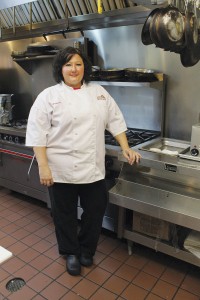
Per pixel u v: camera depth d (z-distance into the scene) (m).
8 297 1.79
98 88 1.88
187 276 1.94
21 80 3.30
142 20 2.28
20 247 2.28
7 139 2.83
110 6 2.38
